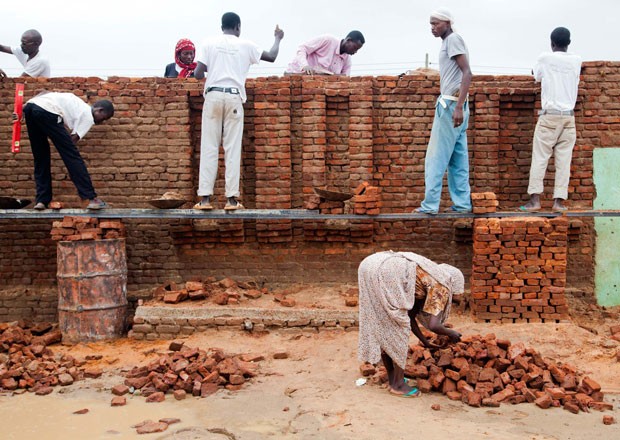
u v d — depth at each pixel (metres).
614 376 6.33
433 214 7.86
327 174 8.72
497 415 5.45
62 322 7.86
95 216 7.96
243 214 7.89
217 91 7.71
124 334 8.08
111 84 8.63
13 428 5.33
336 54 9.44
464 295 8.41
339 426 5.22
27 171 8.71
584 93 8.54
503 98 8.62
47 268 8.77
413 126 8.70
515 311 7.78
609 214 7.86
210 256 8.77
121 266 8.04
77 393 6.19
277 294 8.36
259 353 7.14
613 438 4.98
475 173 8.62
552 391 5.73
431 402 5.76
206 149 7.89
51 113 7.59
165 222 8.73
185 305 7.91
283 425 5.28
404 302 5.71
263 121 8.61
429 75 8.70
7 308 8.72
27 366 6.67
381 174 8.73
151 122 8.65
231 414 5.54
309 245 8.73
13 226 8.76
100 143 8.67
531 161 8.54
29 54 9.12
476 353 6.22
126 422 5.43
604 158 8.58
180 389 6.11
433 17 7.57
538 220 7.71
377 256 5.94
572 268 8.60
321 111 8.56
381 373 6.34
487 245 7.75
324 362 6.86
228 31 8.00
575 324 7.84
